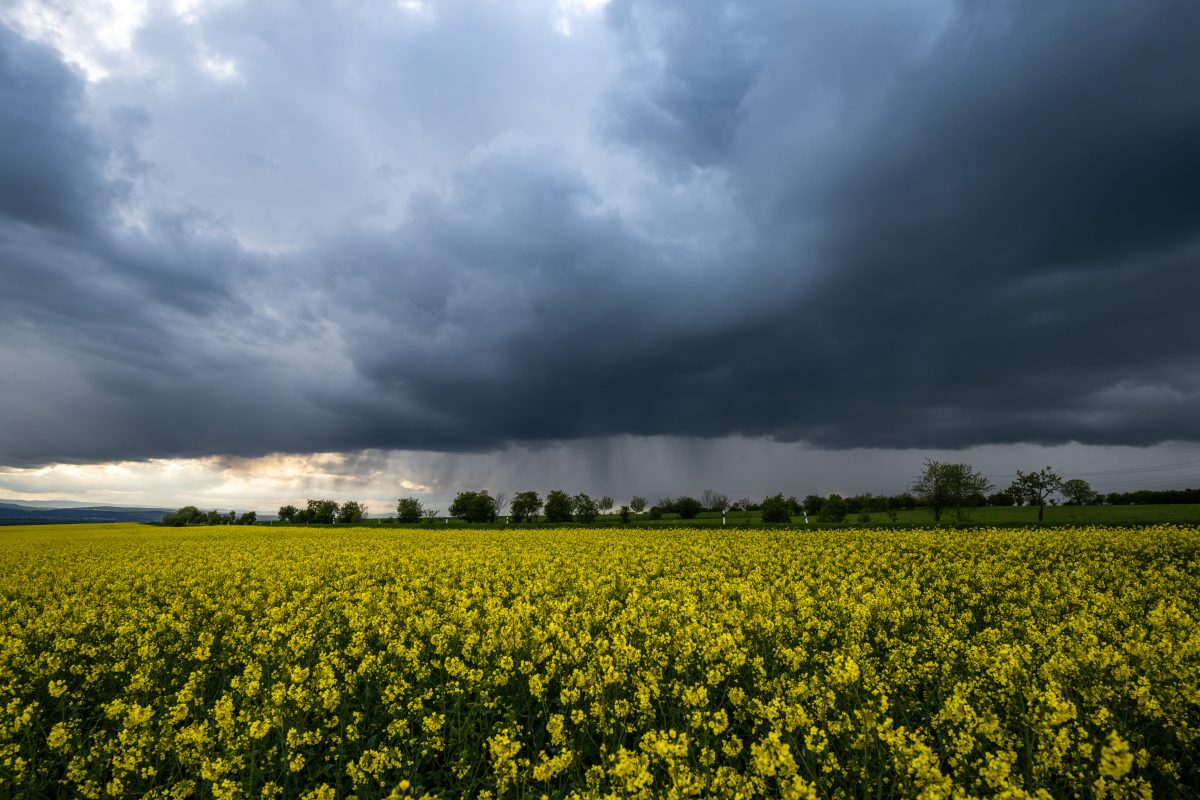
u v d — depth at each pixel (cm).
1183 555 2391
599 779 693
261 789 766
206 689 1180
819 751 695
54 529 7875
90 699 1131
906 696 954
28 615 1744
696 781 626
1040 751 693
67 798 820
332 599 1909
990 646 1105
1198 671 814
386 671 1092
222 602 1848
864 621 1236
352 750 896
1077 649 913
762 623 1183
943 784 584
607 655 988
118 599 1930
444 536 4856
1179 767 722
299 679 930
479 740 870
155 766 830
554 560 2561
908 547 2808
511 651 1123
